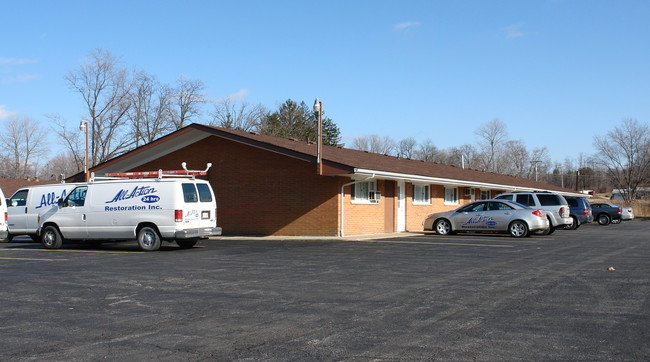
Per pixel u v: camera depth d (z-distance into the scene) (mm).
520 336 6246
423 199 28188
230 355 5625
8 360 5492
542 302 8094
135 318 7246
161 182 15883
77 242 19250
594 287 9359
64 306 8039
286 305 7949
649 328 6590
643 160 63406
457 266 12078
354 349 5789
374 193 23109
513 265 12266
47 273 11336
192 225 15969
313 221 21234
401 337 6227
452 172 32250
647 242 19188
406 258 13664
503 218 21781
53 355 5656
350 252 15203
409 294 8727
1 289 9484
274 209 21969
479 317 7160
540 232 23812
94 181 16938
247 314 7406
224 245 17781
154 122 50531
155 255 14703
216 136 23312
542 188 42875
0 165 63312
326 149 24953
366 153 29172
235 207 22703
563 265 12281
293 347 5879
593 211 38938
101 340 6211
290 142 25000
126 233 16141
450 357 5504
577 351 5691
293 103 62625
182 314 7445
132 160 24547
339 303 8062
